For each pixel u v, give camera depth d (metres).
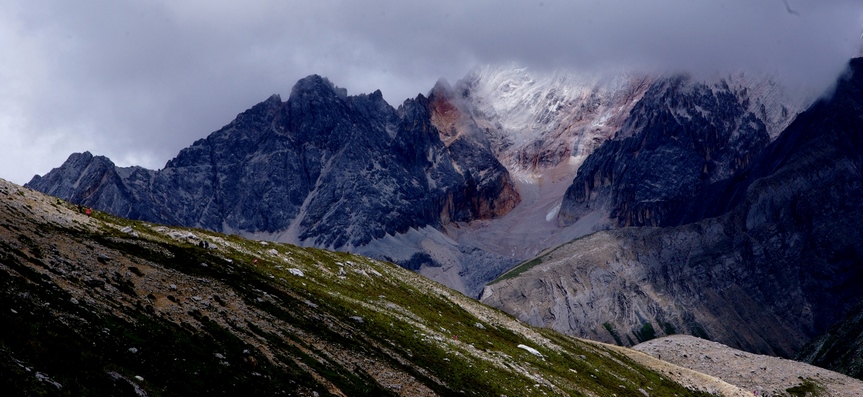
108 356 50.56
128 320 58.78
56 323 51.31
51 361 45.72
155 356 54.38
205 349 60.34
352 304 110.19
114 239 87.44
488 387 94.12
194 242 112.62
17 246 65.81
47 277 60.00
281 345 70.88
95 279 65.00
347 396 65.81
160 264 81.94
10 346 44.94
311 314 89.12
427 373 87.56
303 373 65.62
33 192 98.50
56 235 76.38
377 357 83.31
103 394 45.00
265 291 91.00
